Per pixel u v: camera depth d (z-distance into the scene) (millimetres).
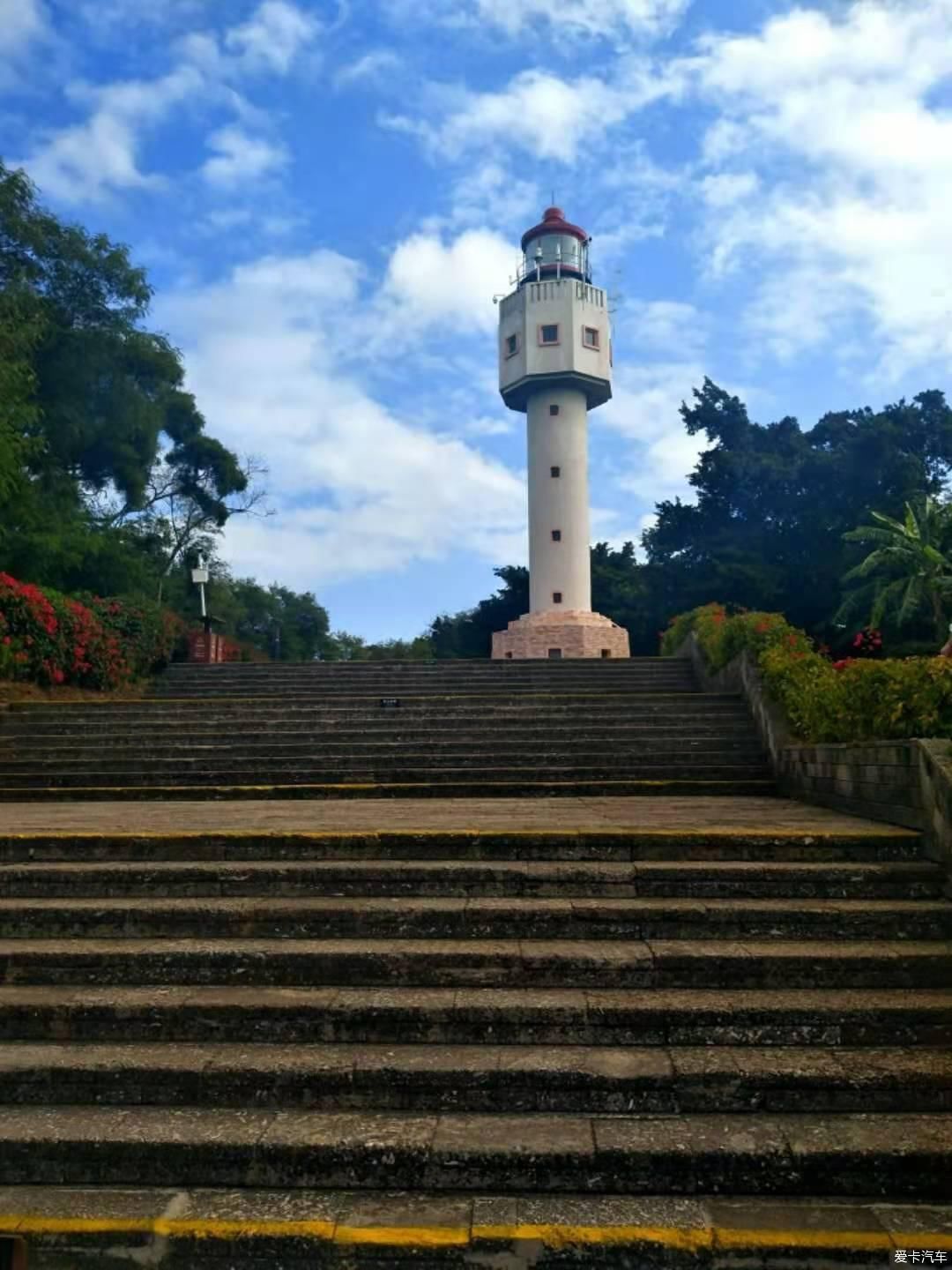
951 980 4430
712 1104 3742
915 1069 3773
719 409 33594
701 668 15312
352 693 15867
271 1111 3787
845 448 30172
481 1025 4172
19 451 16438
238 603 42250
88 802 9469
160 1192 3400
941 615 23109
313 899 5285
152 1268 3139
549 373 29891
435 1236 3111
